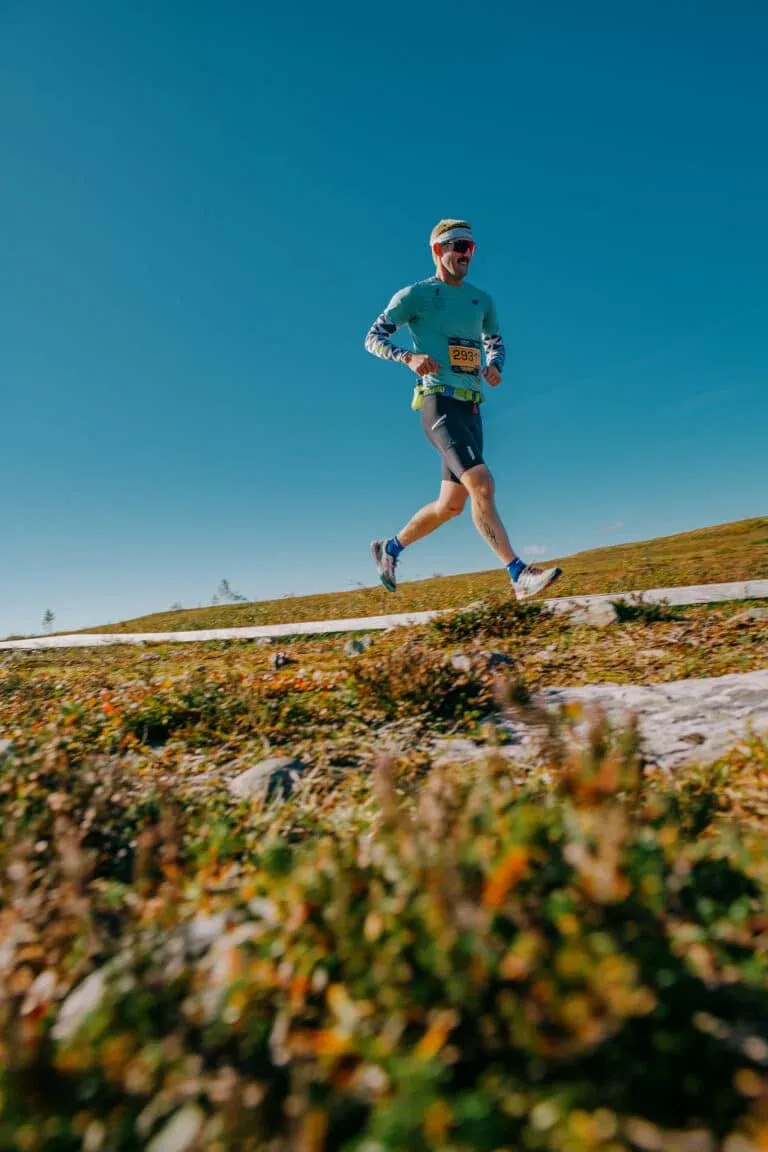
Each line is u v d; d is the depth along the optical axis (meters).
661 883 1.61
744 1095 1.28
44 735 3.83
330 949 1.56
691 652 5.55
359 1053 1.35
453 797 2.19
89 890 2.13
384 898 1.56
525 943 1.38
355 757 3.88
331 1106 1.30
